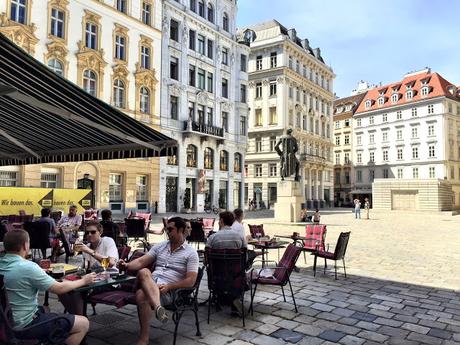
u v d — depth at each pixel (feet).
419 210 155.74
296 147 74.49
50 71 16.67
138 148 25.90
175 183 117.29
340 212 158.92
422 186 155.63
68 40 86.33
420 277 30.22
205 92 126.72
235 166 141.18
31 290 12.15
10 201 50.98
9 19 75.31
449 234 66.33
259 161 184.24
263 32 190.29
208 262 18.93
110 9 95.66
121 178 100.68
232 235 20.76
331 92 230.68
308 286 26.53
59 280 14.78
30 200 52.75
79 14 88.69
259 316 19.94
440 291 25.84
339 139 268.00
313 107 209.97
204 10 128.16
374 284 27.50
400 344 16.62
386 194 163.94
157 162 109.50
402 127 233.96
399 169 234.99
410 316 20.39
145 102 106.52
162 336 16.99
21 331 11.52
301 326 18.60
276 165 178.50
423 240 56.39
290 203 73.00
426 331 18.21
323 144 219.61
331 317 20.01
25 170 78.89
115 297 16.25
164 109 111.65
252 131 186.80
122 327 18.03
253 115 188.96
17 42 76.38
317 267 33.65
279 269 21.30
